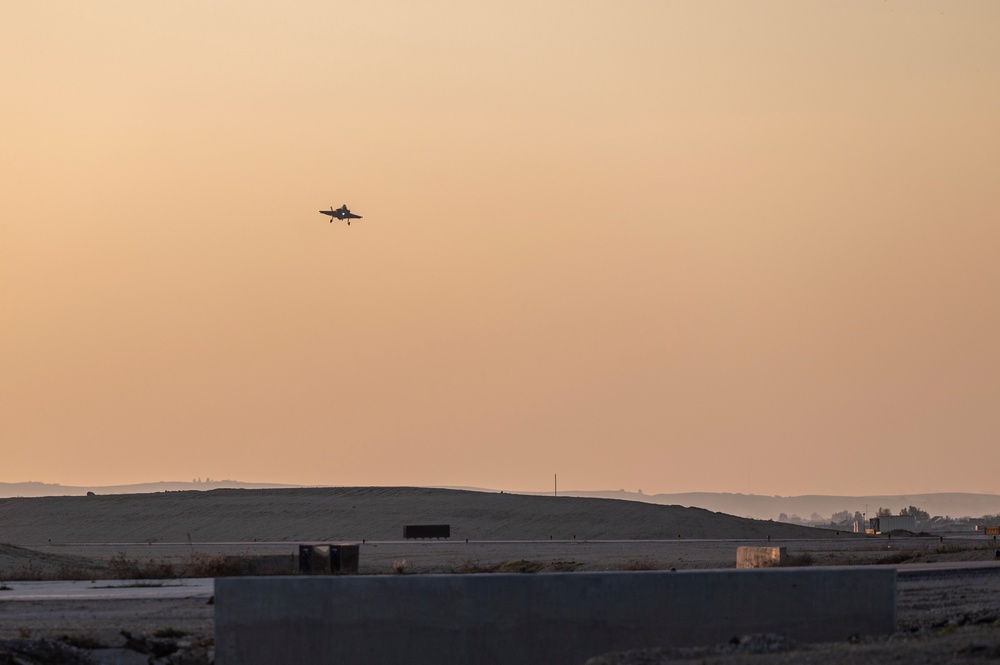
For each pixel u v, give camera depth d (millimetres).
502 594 89250
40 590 163000
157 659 96938
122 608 131625
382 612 88375
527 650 89000
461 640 88562
